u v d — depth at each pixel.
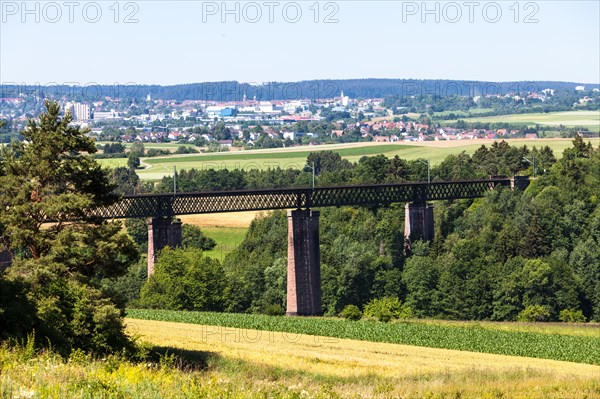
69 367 45.75
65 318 70.75
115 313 72.12
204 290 164.50
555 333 134.00
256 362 81.00
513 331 125.50
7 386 39.06
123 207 164.75
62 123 82.25
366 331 122.12
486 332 122.25
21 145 82.25
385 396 55.38
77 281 75.50
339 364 83.62
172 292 162.88
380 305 149.00
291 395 46.25
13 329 66.19
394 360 89.81
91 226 80.00
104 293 76.06
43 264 74.69
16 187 79.38
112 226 80.12
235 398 44.00
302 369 78.69
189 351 85.56
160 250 169.50
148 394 41.59
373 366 83.00
